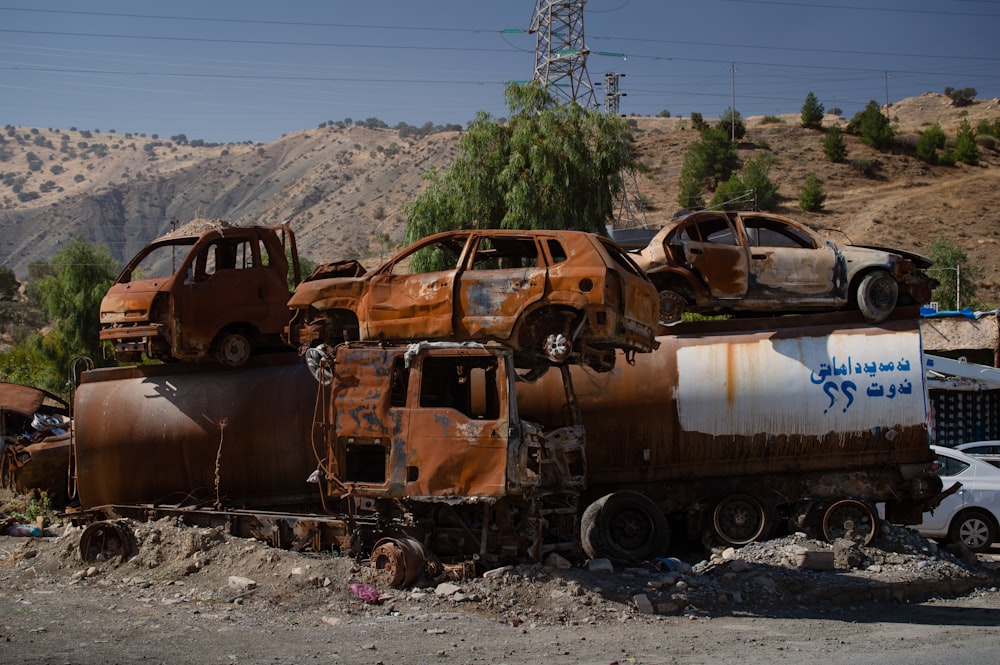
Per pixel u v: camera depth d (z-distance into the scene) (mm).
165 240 11930
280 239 12117
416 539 9227
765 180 77250
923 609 9422
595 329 9180
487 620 7902
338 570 8977
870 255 12234
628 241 23922
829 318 12219
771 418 11758
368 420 9172
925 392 11852
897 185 82188
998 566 12070
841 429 11773
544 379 11727
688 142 99500
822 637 7750
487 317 9438
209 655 6355
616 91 55094
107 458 11648
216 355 11477
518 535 9172
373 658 6422
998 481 13805
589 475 11812
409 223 25766
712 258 12516
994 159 89812
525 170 25156
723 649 7082
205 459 11422
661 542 10898
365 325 9969
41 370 39750
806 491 11938
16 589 9078
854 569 10664
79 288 41656
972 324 23875
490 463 8758
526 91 25938
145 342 11250
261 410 11320
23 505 14711
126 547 9992
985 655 6941
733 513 11805
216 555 9586
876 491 11883
